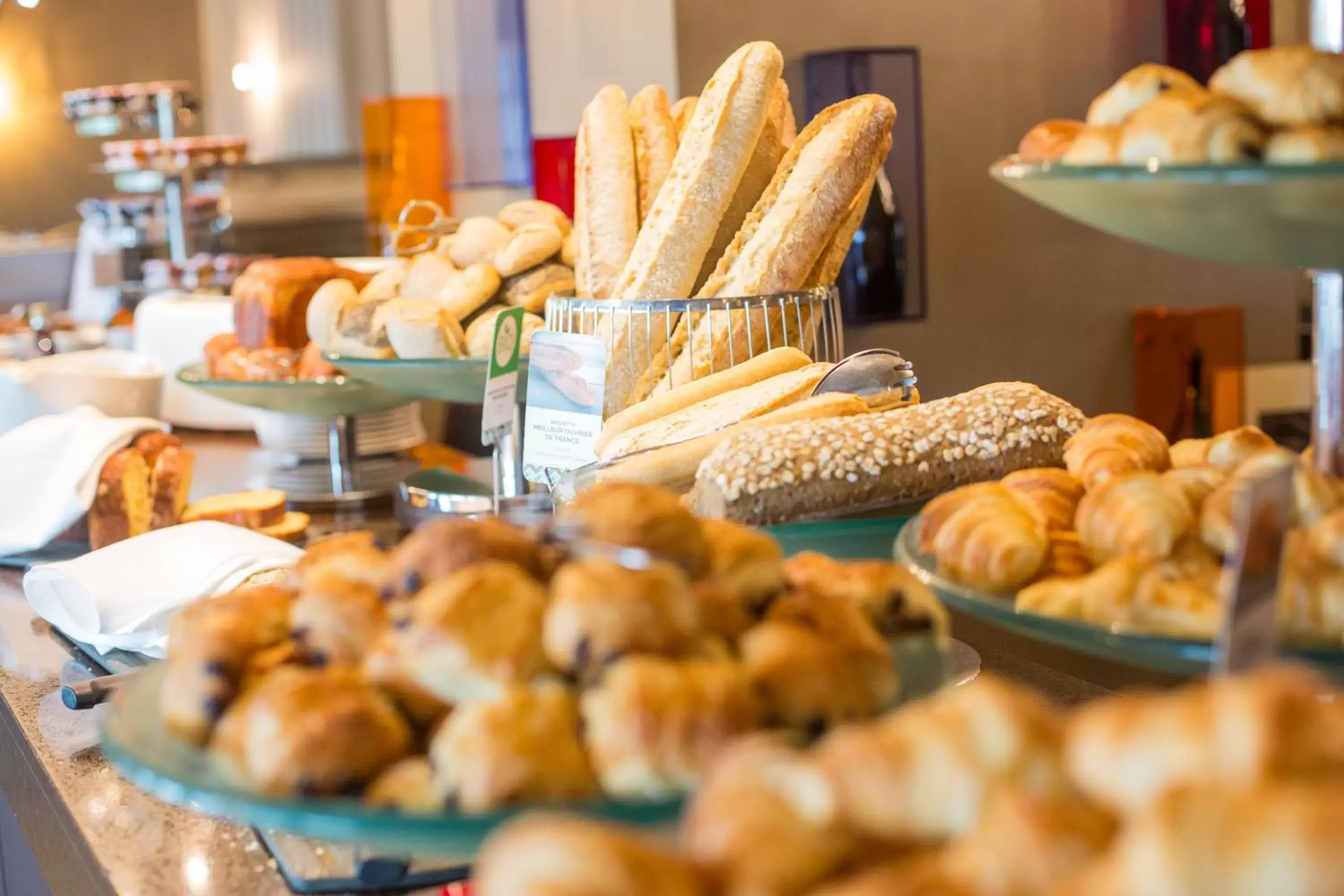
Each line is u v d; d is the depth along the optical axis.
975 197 3.30
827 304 1.34
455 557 0.61
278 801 0.55
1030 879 0.36
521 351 1.47
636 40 3.21
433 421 2.51
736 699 0.53
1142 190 0.62
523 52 3.62
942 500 0.75
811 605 0.62
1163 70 0.71
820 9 3.12
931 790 0.40
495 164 3.82
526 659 0.56
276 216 4.62
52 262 4.72
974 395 0.99
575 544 0.62
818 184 1.27
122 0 5.20
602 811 0.51
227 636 0.64
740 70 1.30
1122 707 0.40
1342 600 0.57
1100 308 3.47
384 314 1.58
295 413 1.90
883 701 0.59
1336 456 0.75
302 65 4.55
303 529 1.69
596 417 1.20
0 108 5.17
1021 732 0.41
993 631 1.06
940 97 3.23
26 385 1.82
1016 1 3.23
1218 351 3.48
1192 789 0.33
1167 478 0.70
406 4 4.21
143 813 0.88
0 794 1.34
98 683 1.04
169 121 3.67
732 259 1.30
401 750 0.58
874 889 0.37
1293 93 0.62
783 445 0.93
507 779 0.52
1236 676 0.52
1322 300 0.75
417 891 0.75
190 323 2.53
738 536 0.65
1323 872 0.30
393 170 4.26
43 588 1.22
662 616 0.55
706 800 0.43
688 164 1.29
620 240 1.40
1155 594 0.61
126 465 1.59
